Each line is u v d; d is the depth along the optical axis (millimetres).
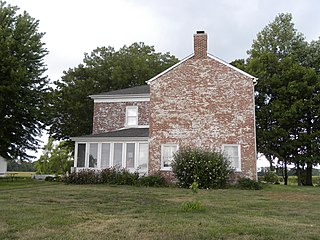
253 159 19500
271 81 29938
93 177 20406
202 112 20547
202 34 21562
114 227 6852
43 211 8891
